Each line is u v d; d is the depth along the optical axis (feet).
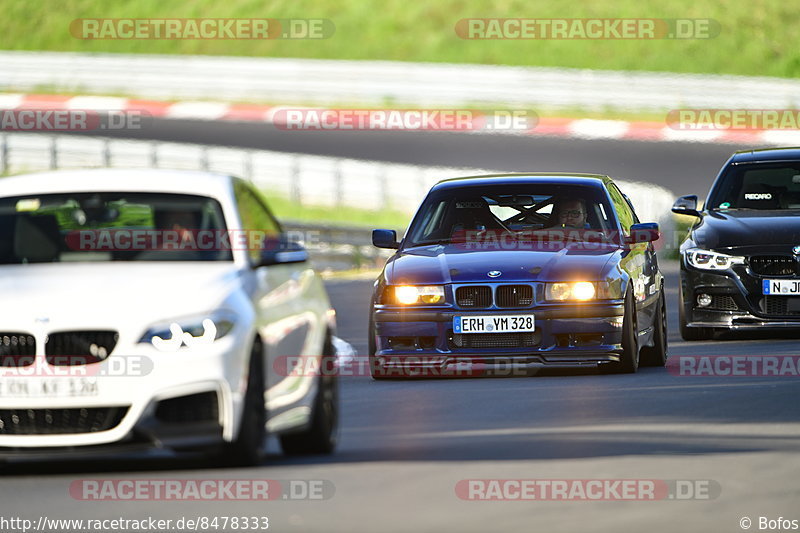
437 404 116.67
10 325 84.48
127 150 391.24
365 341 177.58
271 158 387.75
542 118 505.66
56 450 83.46
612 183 151.74
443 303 132.46
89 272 89.76
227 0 627.46
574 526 66.64
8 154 402.52
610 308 131.54
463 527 66.90
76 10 629.92
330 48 603.26
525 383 130.21
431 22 613.52
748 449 90.33
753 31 606.55
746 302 163.43
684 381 129.49
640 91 528.22
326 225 326.65
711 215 174.29
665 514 69.46
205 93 536.42
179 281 87.61
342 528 67.21
